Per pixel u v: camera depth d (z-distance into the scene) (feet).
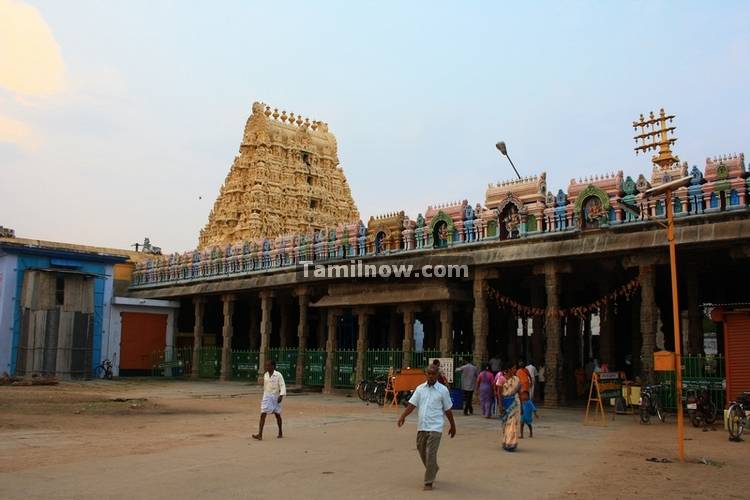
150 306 135.95
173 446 42.93
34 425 53.88
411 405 31.53
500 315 103.81
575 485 31.55
